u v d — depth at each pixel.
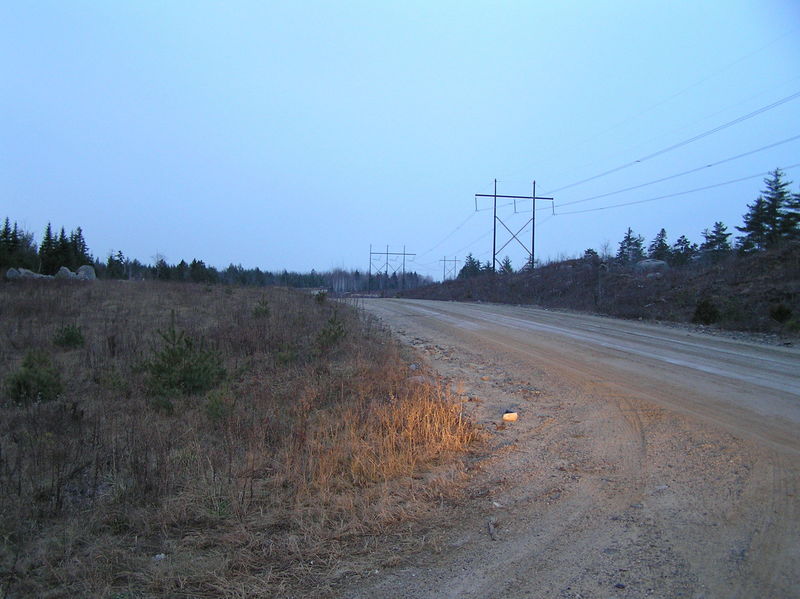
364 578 3.56
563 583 3.40
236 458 5.63
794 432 6.45
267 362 10.98
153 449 5.73
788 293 18.14
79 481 5.11
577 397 8.79
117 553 3.81
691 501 4.60
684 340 15.04
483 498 4.91
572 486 5.09
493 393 9.37
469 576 3.54
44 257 38.19
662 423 7.07
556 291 32.31
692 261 35.00
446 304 31.42
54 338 12.23
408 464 5.61
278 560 3.80
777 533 3.93
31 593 3.34
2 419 7.06
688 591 3.24
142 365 9.46
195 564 3.69
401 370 9.97
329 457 5.51
